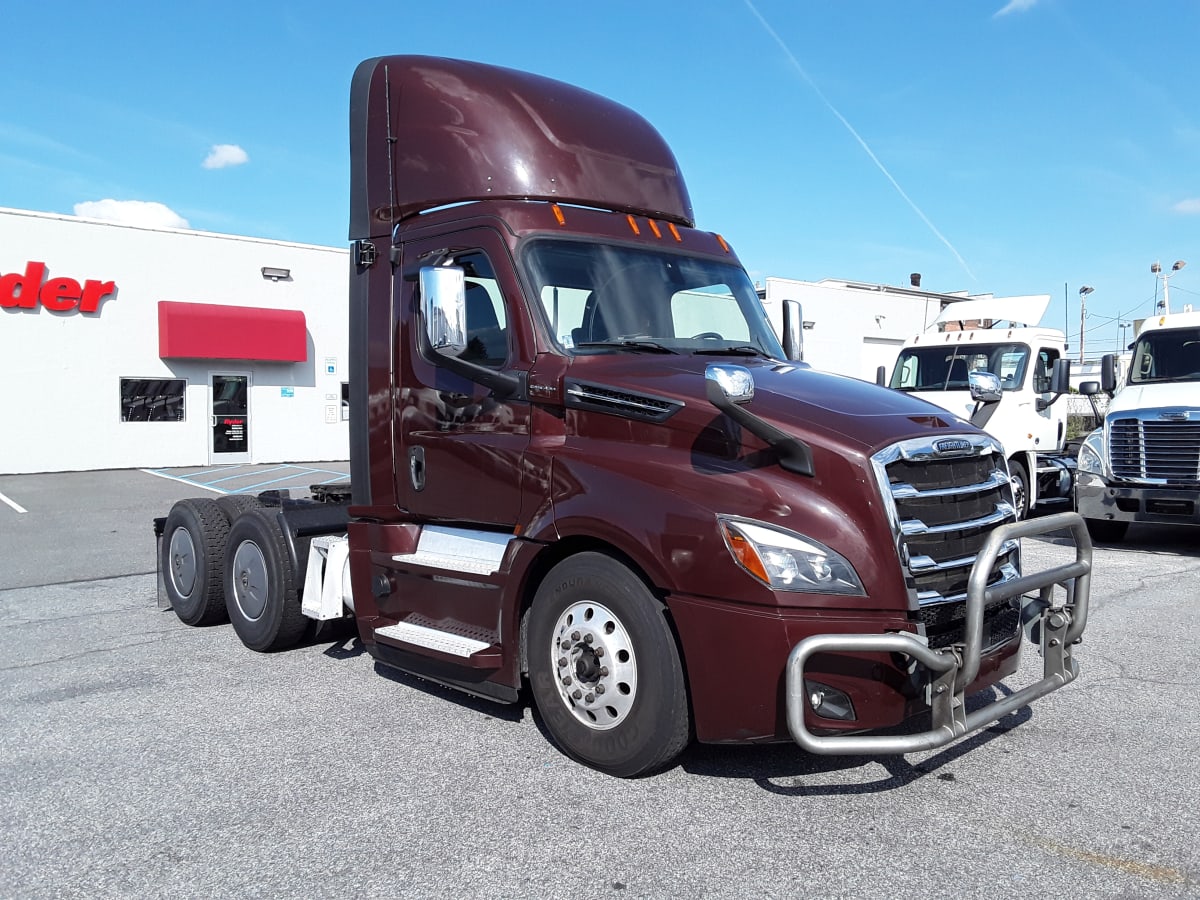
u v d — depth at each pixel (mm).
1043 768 4316
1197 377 11141
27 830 3811
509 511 4598
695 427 4035
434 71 5488
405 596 5250
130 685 5797
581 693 4242
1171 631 6898
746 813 3859
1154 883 3285
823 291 30328
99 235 21906
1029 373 13094
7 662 6363
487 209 4953
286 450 24641
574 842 3621
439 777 4273
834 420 3947
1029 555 10641
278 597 6285
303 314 24203
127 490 18094
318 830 3760
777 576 3652
